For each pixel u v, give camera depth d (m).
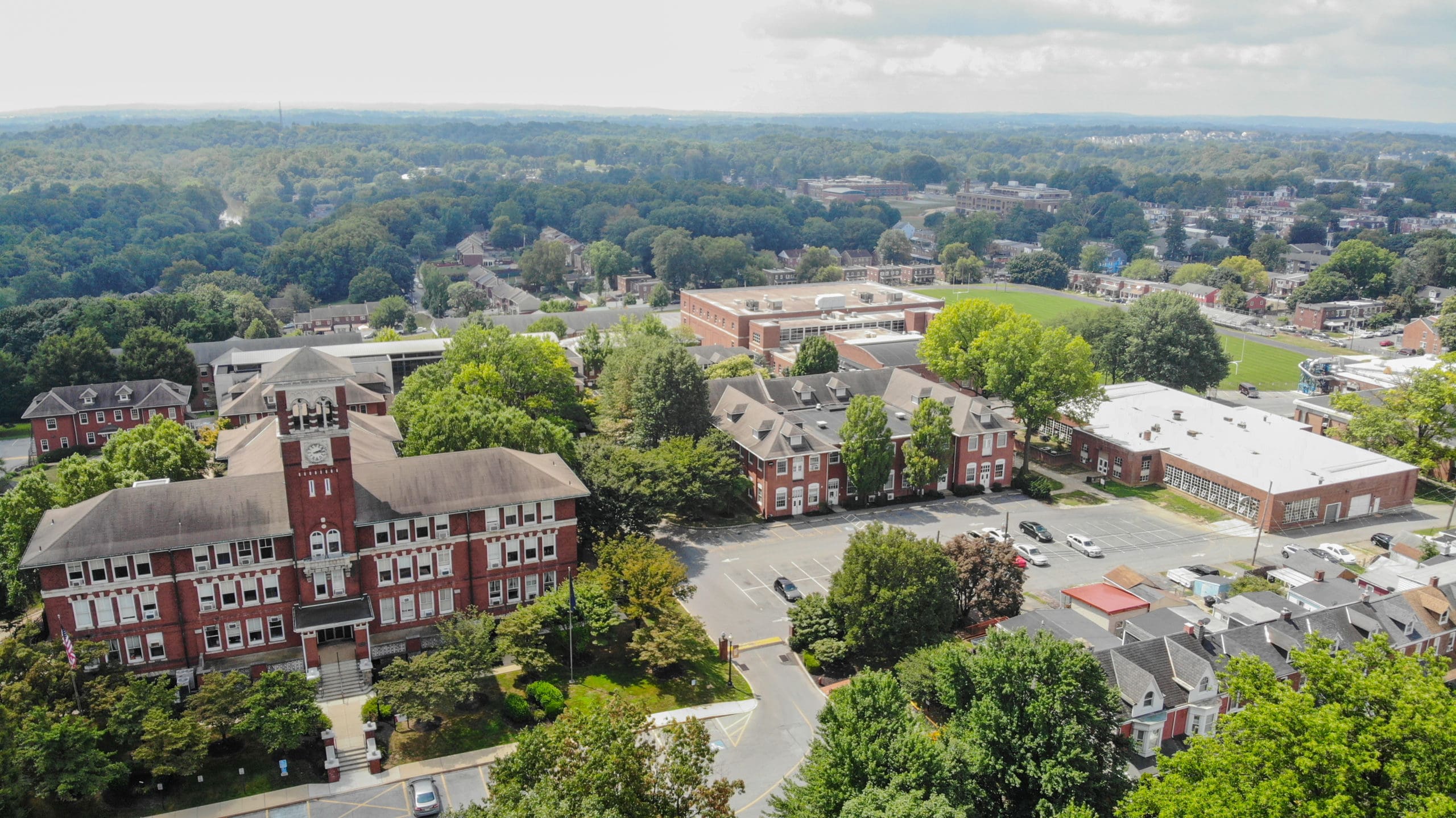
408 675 75.56
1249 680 56.56
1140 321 181.88
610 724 54.22
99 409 152.12
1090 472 144.75
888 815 49.78
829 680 86.81
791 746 77.31
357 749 74.50
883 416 121.75
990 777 61.31
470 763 73.88
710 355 186.38
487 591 90.94
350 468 82.81
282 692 71.00
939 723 76.75
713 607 99.38
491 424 106.38
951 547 93.12
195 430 147.88
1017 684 61.66
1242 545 117.94
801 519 122.69
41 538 78.06
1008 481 136.00
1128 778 64.56
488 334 145.25
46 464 148.38
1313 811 47.03
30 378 167.75
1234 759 52.75
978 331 155.38
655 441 126.50
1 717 62.31
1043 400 133.88
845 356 184.38
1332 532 122.94
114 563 77.50
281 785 70.75
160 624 79.88
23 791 61.78
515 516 90.38
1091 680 61.66
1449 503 135.00
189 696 74.69
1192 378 180.12
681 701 82.94
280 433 79.69
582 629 86.12
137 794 68.81
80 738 64.19
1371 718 51.31
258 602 82.81
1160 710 76.00
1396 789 48.72
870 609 83.88
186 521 80.12
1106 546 116.50
